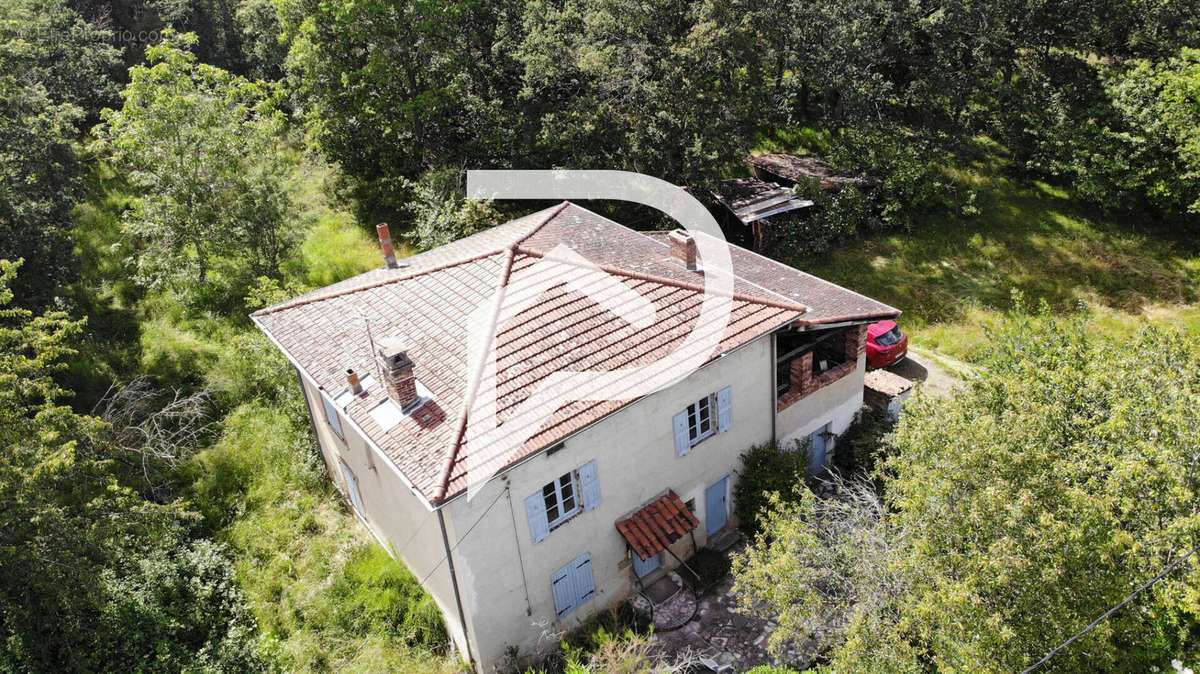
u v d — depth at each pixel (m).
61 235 22.45
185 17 39.03
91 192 29.62
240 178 25.50
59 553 14.14
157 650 14.92
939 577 10.79
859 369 19.14
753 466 17.38
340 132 31.83
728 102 28.70
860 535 13.07
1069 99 33.34
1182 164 29.81
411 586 15.95
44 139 23.17
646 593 16.52
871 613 11.80
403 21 29.66
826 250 29.50
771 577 13.11
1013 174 34.47
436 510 12.43
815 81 31.52
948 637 10.64
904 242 30.48
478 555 13.28
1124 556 11.29
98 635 14.78
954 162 33.78
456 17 29.86
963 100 32.78
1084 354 14.79
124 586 15.73
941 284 28.30
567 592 15.15
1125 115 30.38
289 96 34.22
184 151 24.84
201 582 16.52
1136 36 34.06
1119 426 12.01
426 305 15.95
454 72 30.84
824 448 19.70
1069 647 10.37
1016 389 13.19
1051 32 33.75
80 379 21.70
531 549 14.05
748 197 29.42
